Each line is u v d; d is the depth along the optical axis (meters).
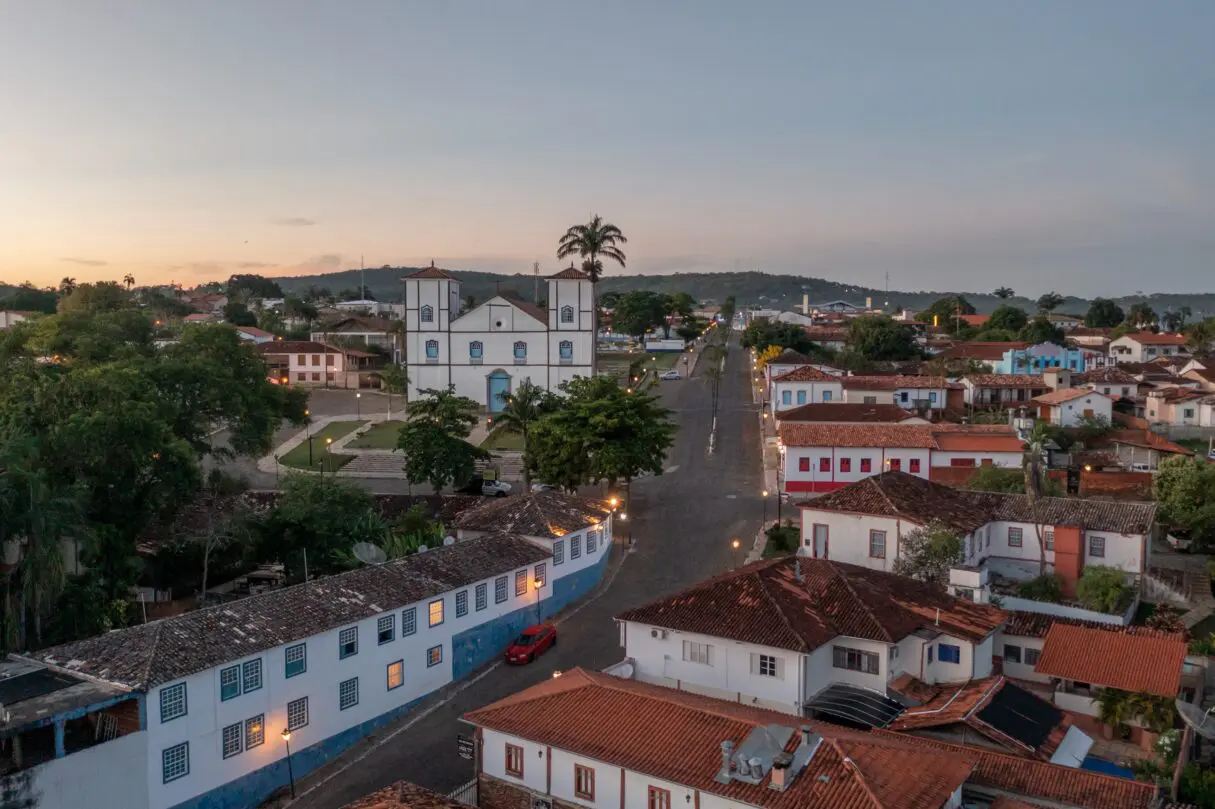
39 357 80.44
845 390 105.31
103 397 52.78
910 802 27.28
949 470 77.00
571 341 114.12
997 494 61.09
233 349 76.00
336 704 41.19
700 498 78.12
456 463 73.19
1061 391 104.00
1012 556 58.16
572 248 117.25
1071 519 56.72
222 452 68.81
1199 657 41.53
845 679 41.25
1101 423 97.19
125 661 35.03
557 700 34.62
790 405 105.75
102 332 81.19
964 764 29.80
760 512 73.81
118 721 34.75
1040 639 44.19
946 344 160.12
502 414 79.00
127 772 33.25
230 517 56.56
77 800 31.81
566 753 32.19
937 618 42.34
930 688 40.41
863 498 57.53
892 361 143.00
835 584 43.81
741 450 94.06
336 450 94.12
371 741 42.25
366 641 42.66
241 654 36.91
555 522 56.56
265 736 38.12
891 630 40.47
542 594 54.03
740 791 28.53
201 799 35.81
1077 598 54.12
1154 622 47.94
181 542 56.16
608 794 31.34
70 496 44.97
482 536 55.19
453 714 44.41
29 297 182.38
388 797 29.92
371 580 45.03
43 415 51.91
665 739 31.67
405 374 130.25
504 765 33.94
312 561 57.31
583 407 71.25
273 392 79.62
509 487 78.62
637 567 62.94
